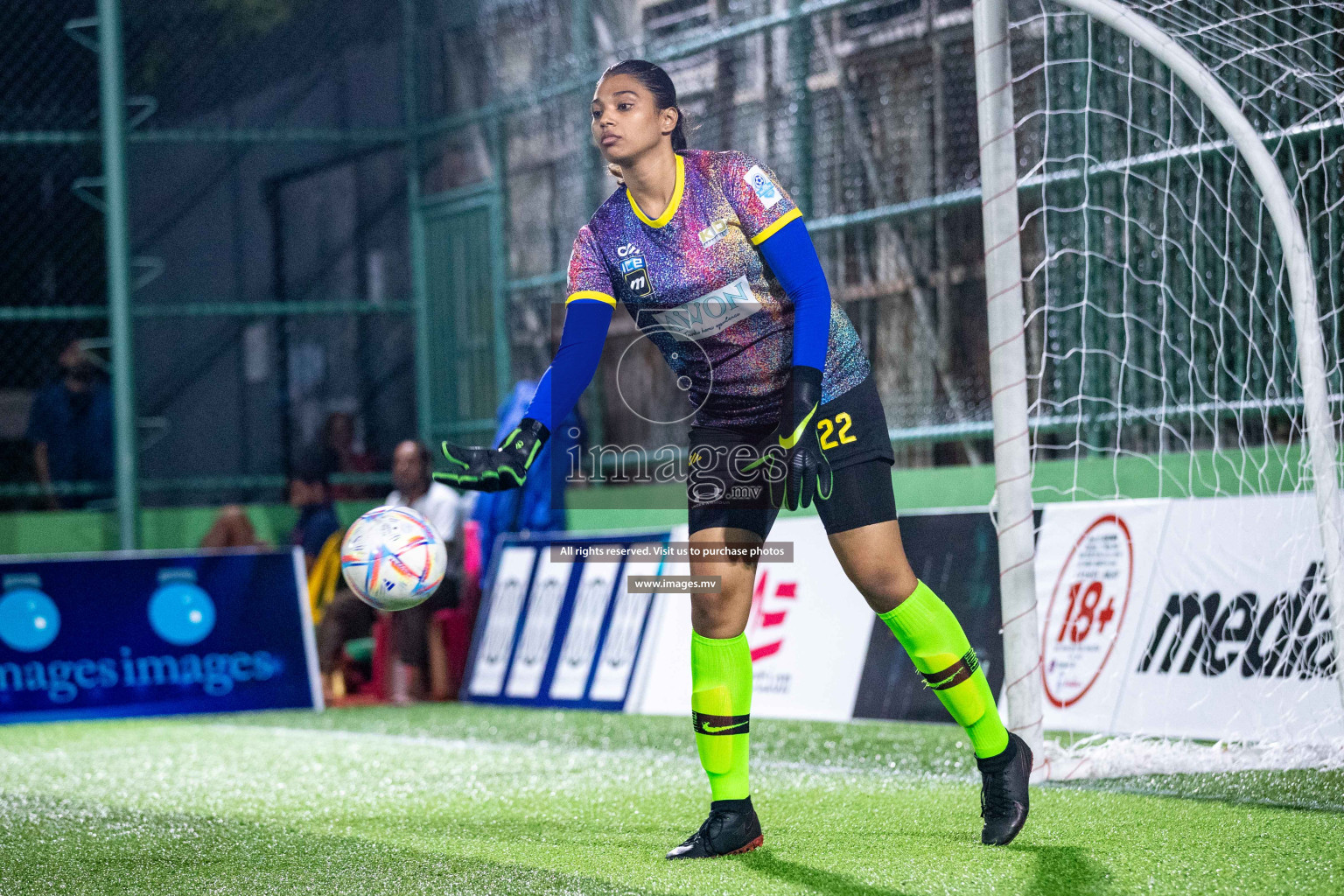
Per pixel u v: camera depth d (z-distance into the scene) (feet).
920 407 90.94
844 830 42.57
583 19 114.11
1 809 53.88
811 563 81.10
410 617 99.55
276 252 131.34
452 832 44.96
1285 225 51.90
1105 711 64.18
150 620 93.97
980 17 52.29
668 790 53.72
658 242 36.88
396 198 133.80
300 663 96.48
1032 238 82.48
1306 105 64.44
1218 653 60.49
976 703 38.63
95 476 122.83
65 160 124.57
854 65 93.66
